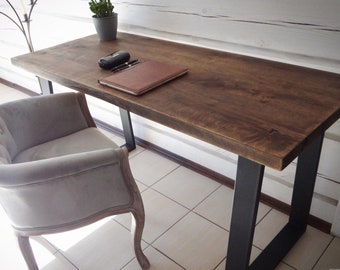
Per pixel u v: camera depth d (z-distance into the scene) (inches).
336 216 61.2
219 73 52.1
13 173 40.4
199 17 64.4
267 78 49.5
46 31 105.1
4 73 137.9
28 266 54.3
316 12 49.8
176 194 75.7
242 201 41.6
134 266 59.7
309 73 50.6
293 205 61.8
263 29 56.6
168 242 63.9
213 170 79.4
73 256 62.2
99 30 69.9
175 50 63.1
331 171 59.3
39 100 60.1
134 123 92.2
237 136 36.1
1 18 121.1
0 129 54.2
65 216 47.1
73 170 42.8
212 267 58.8
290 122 38.1
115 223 68.7
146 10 72.7
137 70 52.9
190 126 39.1
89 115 65.6
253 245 62.7
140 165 85.7
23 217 46.5
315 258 59.4
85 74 54.9
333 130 55.6
